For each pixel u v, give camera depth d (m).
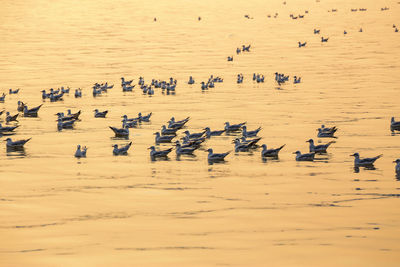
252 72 106.94
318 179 47.41
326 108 76.19
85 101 83.62
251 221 38.62
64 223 38.50
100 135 63.41
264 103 80.19
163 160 53.38
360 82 95.06
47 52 131.00
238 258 33.06
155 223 38.44
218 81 97.56
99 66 113.75
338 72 105.00
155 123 69.12
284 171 49.62
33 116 73.81
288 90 89.94
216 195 43.84
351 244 34.81
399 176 48.03
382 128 65.31
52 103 82.38
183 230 37.16
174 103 81.38
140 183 46.72
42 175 48.97
